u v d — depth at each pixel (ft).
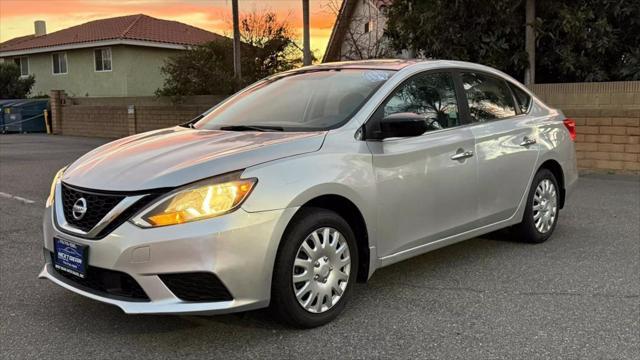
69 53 103.50
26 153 49.06
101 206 11.12
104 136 70.23
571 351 11.33
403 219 13.85
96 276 11.19
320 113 14.12
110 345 11.62
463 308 13.50
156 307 10.59
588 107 34.76
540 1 37.11
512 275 15.83
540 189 18.58
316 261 12.07
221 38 70.13
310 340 11.79
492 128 16.62
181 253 10.49
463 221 15.57
